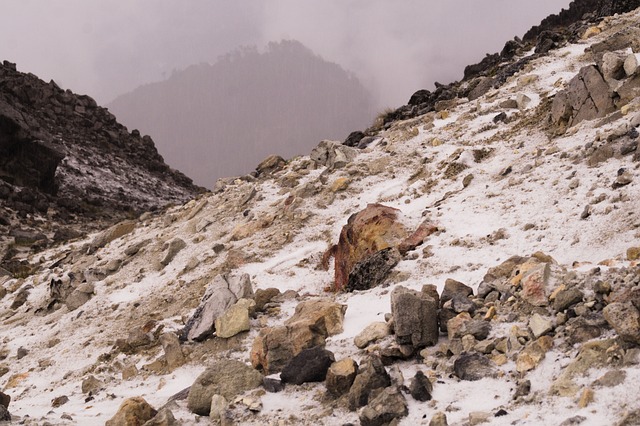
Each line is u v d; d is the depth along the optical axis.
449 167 17.70
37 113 62.22
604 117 15.87
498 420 7.01
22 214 39.41
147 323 14.20
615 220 11.47
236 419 8.55
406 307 9.57
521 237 12.53
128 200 50.78
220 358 11.84
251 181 24.05
